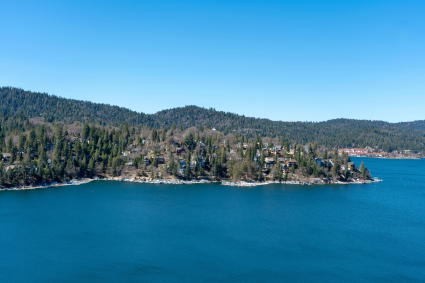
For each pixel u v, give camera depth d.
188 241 126.62
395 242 128.62
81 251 115.50
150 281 96.38
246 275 100.94
